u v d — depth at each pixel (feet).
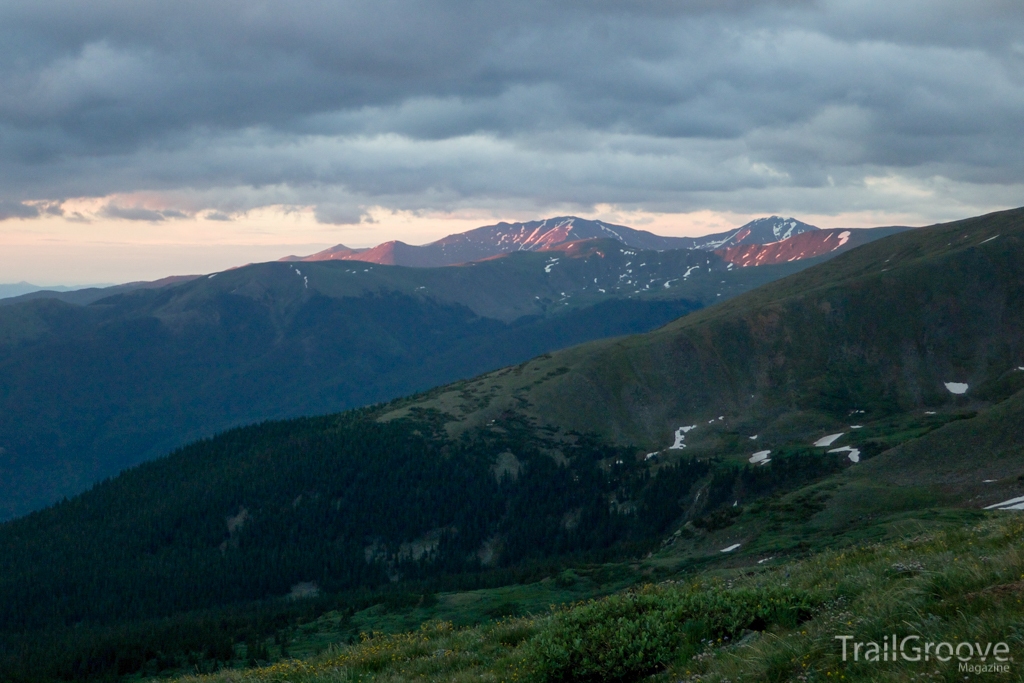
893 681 28.02
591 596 214.28
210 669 242.37
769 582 52.95
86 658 275.18
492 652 53.47
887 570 47.65
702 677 35.45
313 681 52.11
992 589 33.32
